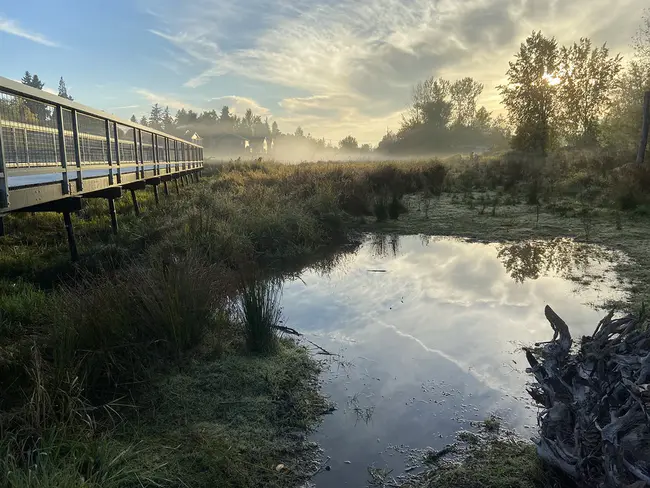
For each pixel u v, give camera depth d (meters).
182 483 2.19
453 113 64.94
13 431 2.30
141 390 2.97
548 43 22.22
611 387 2.15
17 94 4.41
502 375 3.29
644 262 5.91
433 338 3.93
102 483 2.00
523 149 23.78
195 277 4.16
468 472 2.31
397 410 2.89
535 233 7.98
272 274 5.99
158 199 11.86
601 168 14.17
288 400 2.99
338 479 2.29
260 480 2.28
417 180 14.25
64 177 5.55
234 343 3.73
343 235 8.31
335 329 4.16
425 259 6.63
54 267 5.76
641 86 20.09
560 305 4.58
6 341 3.57
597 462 2.02
